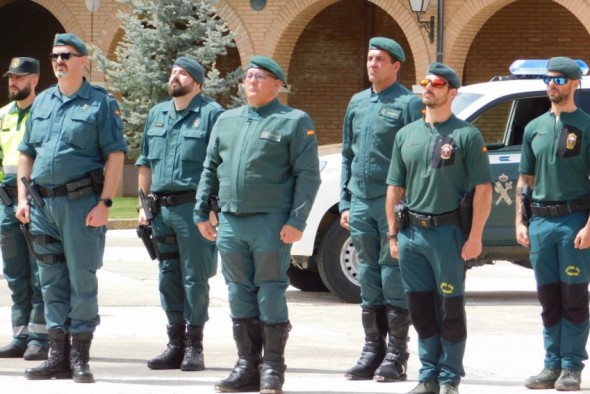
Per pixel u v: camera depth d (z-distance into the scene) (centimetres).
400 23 3347
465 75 3759
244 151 994
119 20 3641
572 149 1055
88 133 1045
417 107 1093
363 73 3972
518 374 1139
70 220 1039
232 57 4094
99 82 3647
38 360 1176
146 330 1410
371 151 1091
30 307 1207
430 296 967
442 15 2766
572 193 1062
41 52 4288
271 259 992
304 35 4000
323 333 1411
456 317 949
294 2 3506
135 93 3253
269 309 994
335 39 3981
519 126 1672
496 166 1650
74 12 3681
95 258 1052
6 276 1206
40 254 1060
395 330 1080
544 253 1073
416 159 952
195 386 1035
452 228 945
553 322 1073
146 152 1166
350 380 1086
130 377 1083
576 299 1056
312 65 4000
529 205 1093
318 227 1677
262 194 990
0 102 4334
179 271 1151
